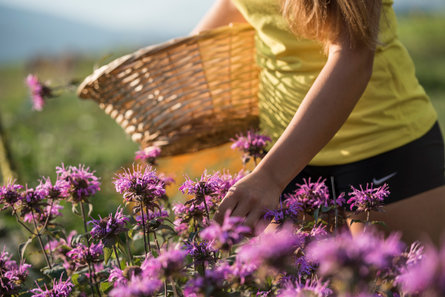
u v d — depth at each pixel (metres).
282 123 1.82
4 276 1.39
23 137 4.52
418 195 1.71
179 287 1.31
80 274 1.54
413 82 1.81
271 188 1.30
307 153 1.33
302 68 1.73
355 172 1.72
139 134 1.98
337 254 0.83
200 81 1.86
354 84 1.37
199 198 1.35
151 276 1.03
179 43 1.78
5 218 2.61
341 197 1.38
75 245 1.49
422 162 1.72
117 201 3.16
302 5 1.45
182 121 1.90
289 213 1.28
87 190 1.53
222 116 1.94
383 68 1.70
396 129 1.71
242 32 1.83
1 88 13.80
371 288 1.03
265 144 1.74
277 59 1.78
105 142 5.90
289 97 1.77
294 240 1.12
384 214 1.70
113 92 1.93
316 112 1.34
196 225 1.41
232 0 1.85
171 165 2.71
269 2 1.74
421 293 0.84
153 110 1.89
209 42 1.82
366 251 0.83
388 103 1.71
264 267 0.94
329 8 1.38
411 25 13.39
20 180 2.89
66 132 6.36
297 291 1.03
